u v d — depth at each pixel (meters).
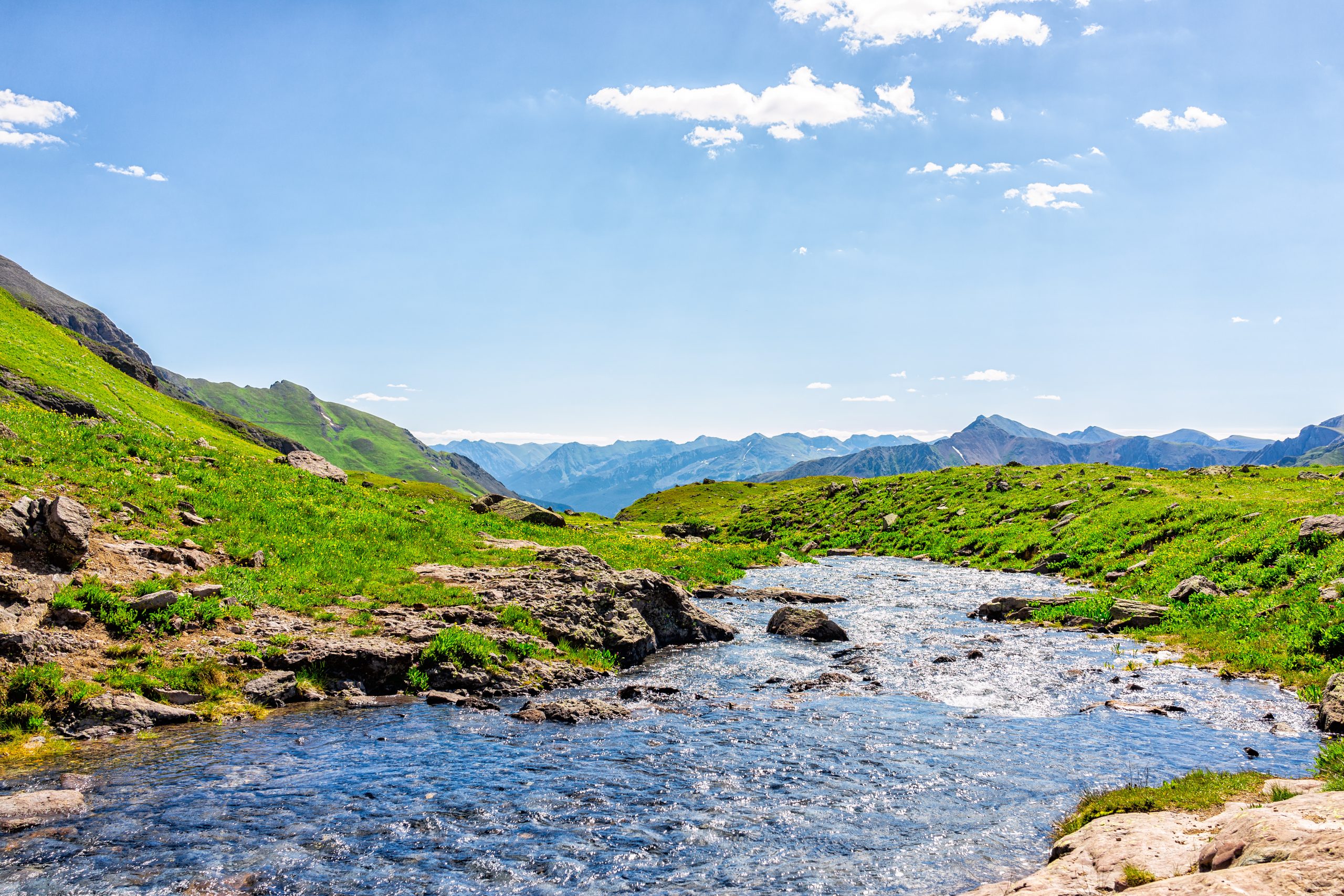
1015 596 41.59
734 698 23.14
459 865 11.64
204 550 28.33
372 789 14.66
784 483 151.25
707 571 52.28
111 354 164.75
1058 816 13.73
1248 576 34.84
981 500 82.12
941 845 12.55
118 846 11.83
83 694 17.56
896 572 57.81
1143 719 19.97
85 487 29.81
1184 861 9.58
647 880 11.27
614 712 20.80
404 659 23.09
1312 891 6.99
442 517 49.00
